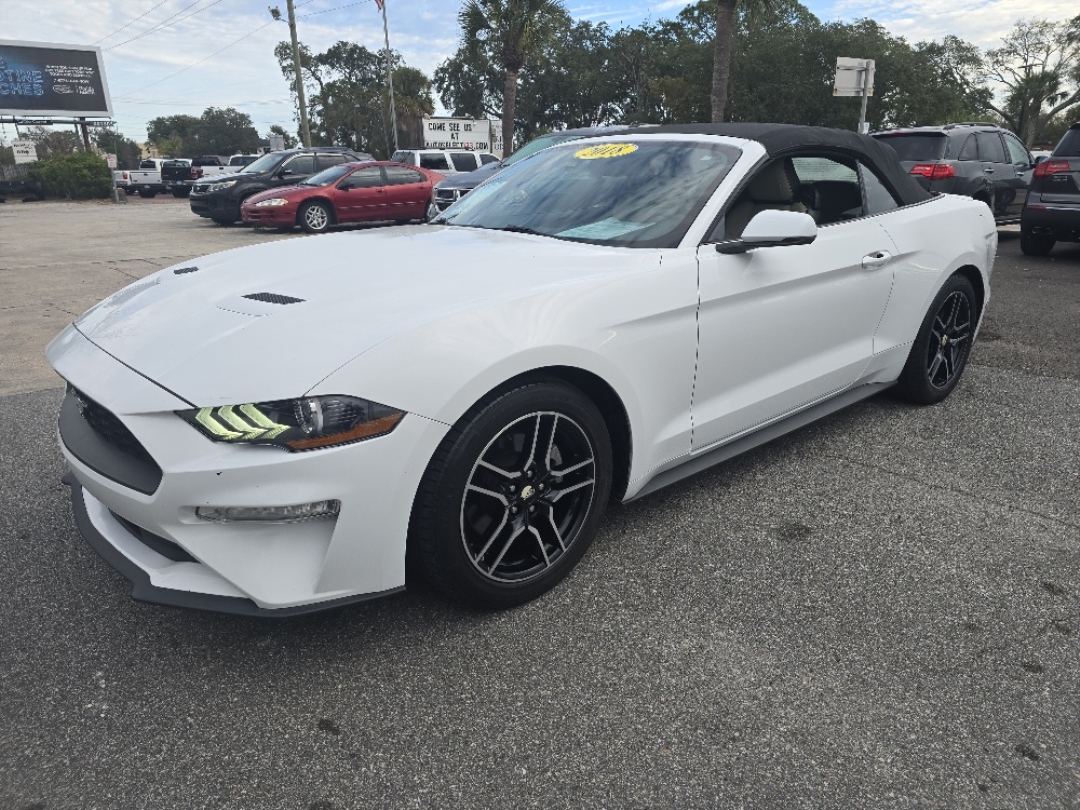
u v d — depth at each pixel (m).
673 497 3.13
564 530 2.48
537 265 2.47
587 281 2.36
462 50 27.62
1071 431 3.80
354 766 1.79
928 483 3.24
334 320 2.07
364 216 15.41
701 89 36.72
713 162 2.94
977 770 1.76
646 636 2.25
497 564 2.28
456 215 3.42
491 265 2.47
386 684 2.06
